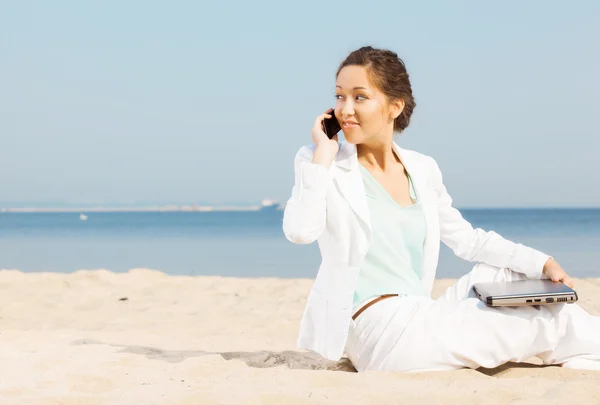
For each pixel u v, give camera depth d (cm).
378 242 303
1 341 454
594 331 292
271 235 4503
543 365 310
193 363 349
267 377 297
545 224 6844
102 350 404
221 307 722
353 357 313
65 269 1686
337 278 297
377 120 296
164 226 7400
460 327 289
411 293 305
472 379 281
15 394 282
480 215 12619
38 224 8838
